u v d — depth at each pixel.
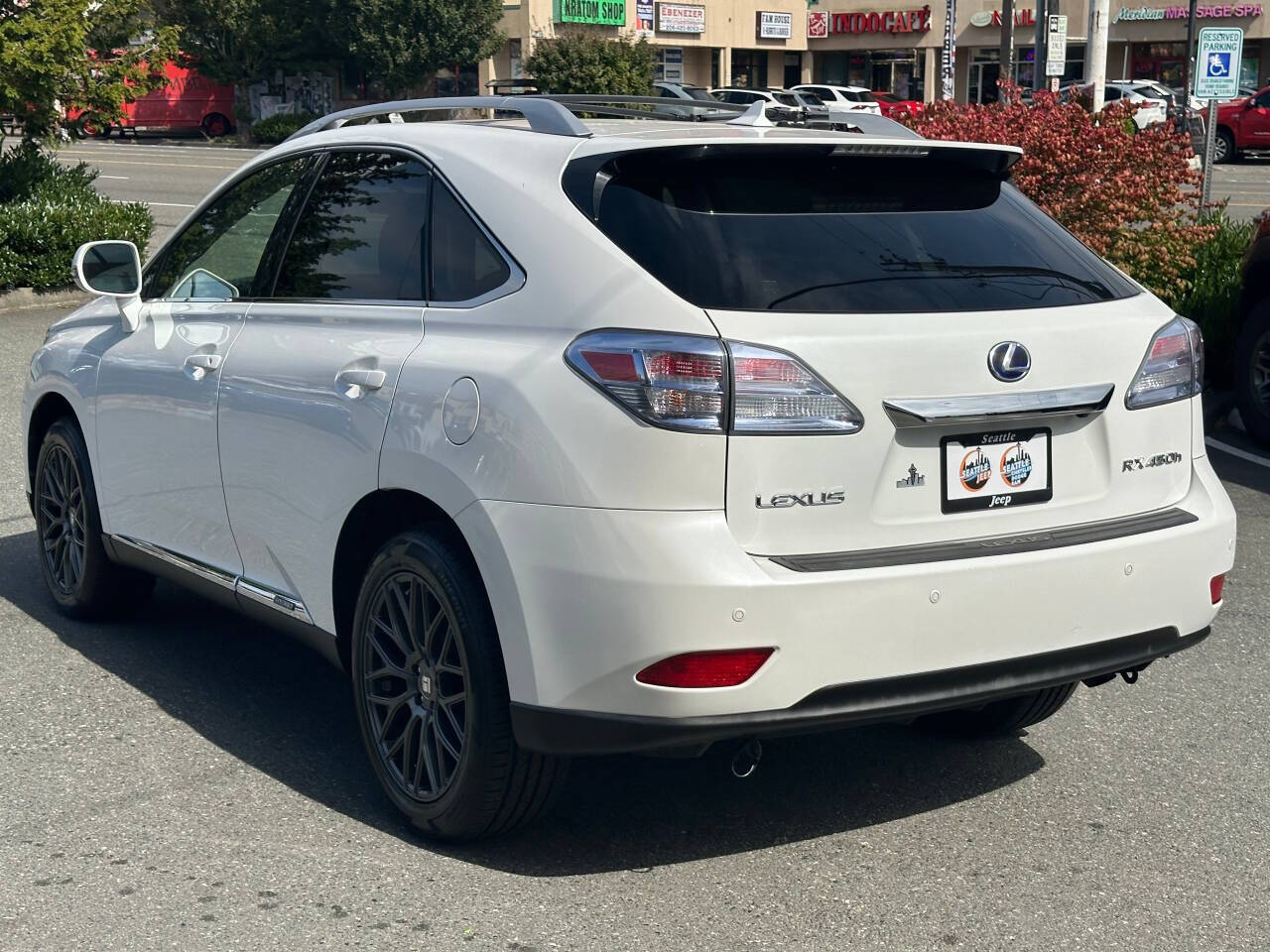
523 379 3.60
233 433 4.61
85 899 3.69
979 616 3.62
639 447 3.40
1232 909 3.75
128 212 15.93
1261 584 6.72
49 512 5.99
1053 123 11.03
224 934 3.53
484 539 3.62
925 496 3.65
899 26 56.66
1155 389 4.00
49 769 4.50
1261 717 5.13
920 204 3.98
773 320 3.49
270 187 4.89
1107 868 3.97
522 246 3.81
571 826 4.16
